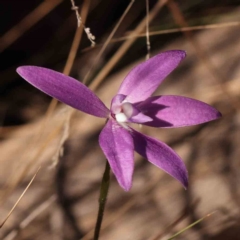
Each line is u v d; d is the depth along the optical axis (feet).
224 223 1.22
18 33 1.56
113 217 1.25
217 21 1.48
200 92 1.34
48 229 1.26
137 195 1.25
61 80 0.96
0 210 1.27
